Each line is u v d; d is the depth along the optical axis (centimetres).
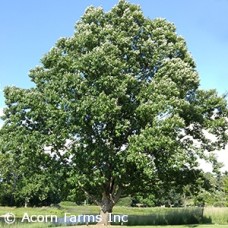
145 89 3241
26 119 3388
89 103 2967
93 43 3384
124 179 3412
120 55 3328
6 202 7619
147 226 3269
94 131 3238
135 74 3381
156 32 3538
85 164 3166
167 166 3083
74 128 3095
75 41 3406
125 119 3173
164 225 3472
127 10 3531
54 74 3375
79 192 3431
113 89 3091
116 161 3162
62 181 3350
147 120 3133
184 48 3612
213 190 3888
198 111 3644
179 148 3161
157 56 3431
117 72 3127
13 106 3406
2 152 3381
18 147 3266
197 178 3722
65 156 3231
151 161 2991
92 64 3088
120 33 3375
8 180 7000
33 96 3309
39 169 3488
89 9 3678
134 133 3275
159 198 3900
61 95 3188
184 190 3850
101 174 3262
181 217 3834
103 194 3522
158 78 3303
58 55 3425
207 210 3934
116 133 3067
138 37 3544
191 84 3462
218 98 3734
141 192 3716
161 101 3016
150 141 2909
